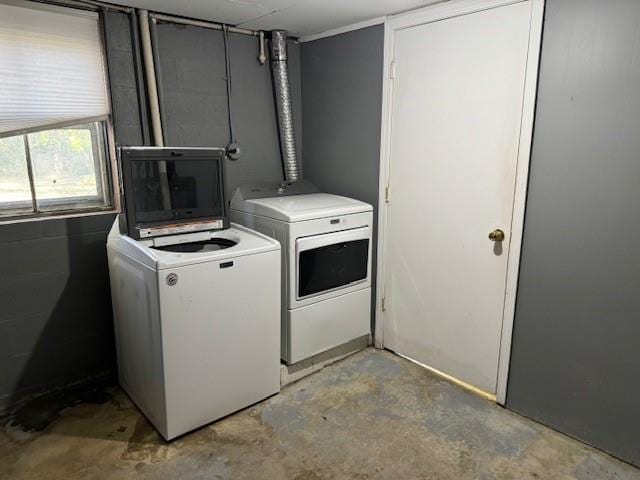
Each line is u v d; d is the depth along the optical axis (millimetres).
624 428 1943
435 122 2445
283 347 2572
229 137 2926
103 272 2521
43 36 2158
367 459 1985
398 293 2846
